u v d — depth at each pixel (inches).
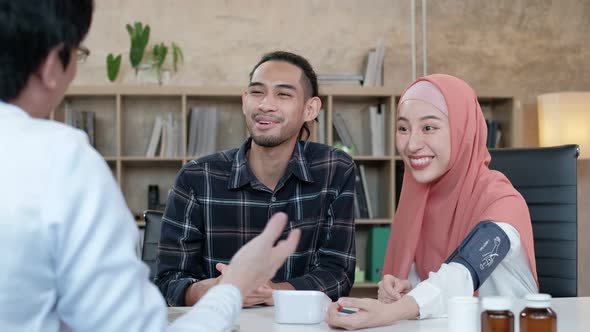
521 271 82.3
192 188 94.7
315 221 95.3
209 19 205.0
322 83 199.9
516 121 200.5
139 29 194.9
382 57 201.8
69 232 32.7
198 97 199.5
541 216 99.3
